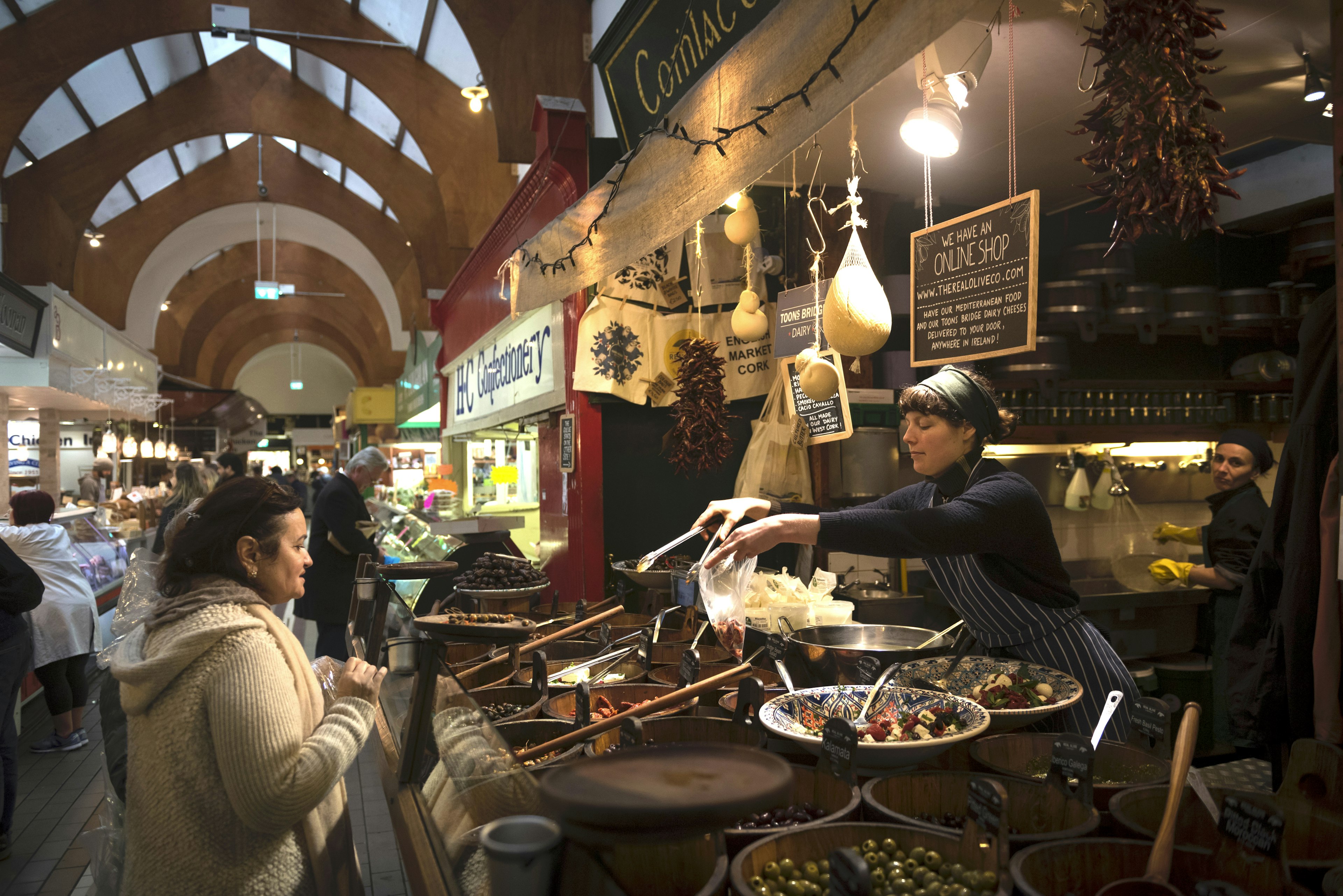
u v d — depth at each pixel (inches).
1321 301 76.1
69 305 363.9
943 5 49.9
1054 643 80.1
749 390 163.2
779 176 151.3
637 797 26.7
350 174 622.8
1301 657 75.0
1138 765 56.8
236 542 66.7
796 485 152.6
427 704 71.4
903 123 104.7
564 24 212.7
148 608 88.1
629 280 161.9
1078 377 182.4
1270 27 99.0
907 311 160.9
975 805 44.6
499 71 210.7
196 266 877.8
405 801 65.5
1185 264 183.2
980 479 81.2
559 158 164.9
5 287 293.1
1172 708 72.0
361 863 134.5
